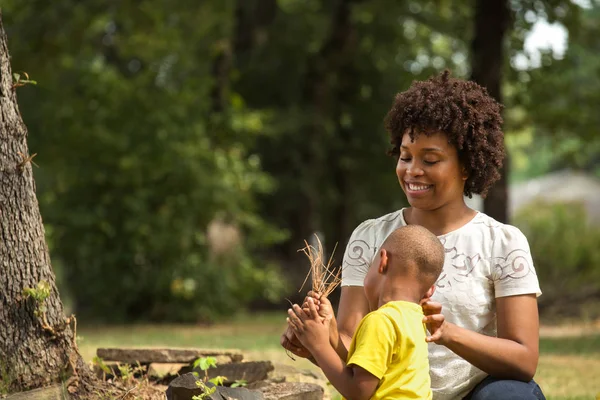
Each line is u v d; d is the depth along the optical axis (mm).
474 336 3258
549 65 14227
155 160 12945
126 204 12750
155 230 12758
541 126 16812
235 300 13422
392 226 3709
